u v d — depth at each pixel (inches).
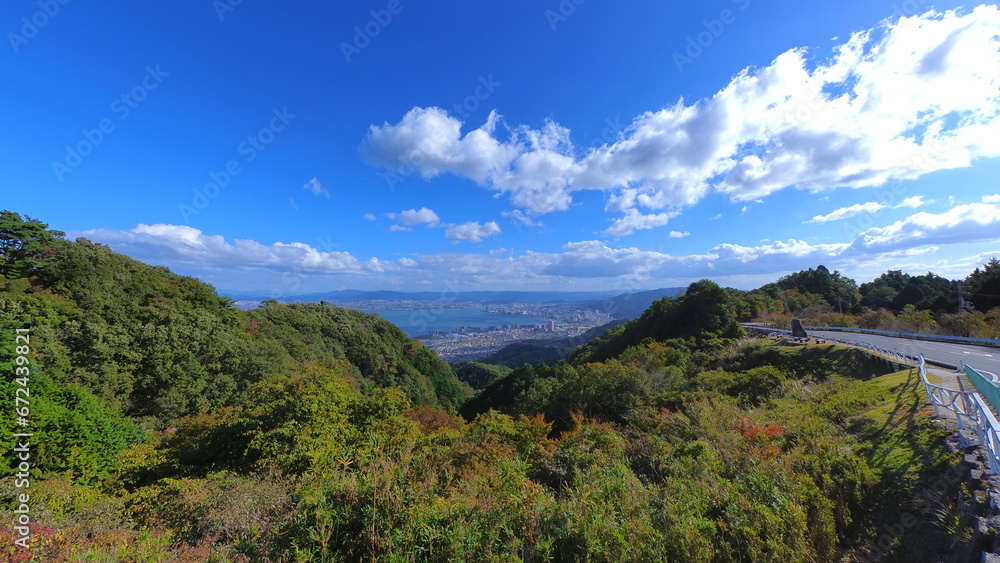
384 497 157.9
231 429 433.4
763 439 266.4
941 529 157.1
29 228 1062.4
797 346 878.4
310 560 139.9
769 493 174.9
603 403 738.2
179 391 859.4
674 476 233.8
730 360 967.6
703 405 413.7
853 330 1149.1
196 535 194.4
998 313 956.6
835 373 665.0
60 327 743.7
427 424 758.5
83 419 416.8
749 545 148.9
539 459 314.7
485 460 287.0
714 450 260.5
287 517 173.9
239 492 225.8
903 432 260.4
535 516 162.7
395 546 141.0
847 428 309.9
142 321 922.1
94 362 729.6
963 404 263.4
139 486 365.7
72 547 177.6
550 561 146.2
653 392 712.4
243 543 161.2
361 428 410.0
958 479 179.9
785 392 517.3
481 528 154.7
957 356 592.7
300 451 327.9
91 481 380.8
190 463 413.7
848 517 187.0
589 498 183.5
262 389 477.4
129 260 1414.9
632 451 300.7
